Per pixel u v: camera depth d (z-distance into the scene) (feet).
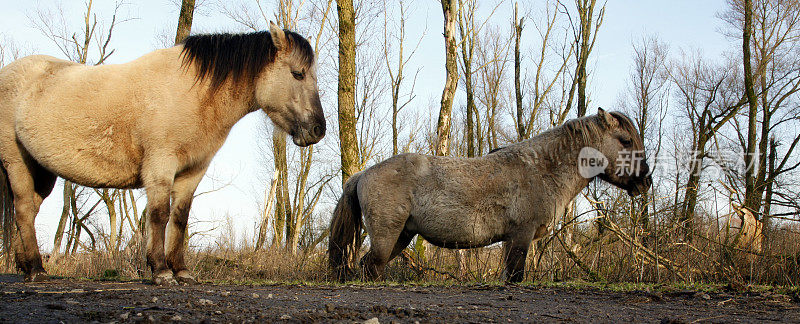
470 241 22.67
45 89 17.93
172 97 17.46
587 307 13.89
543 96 66.85
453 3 36.24
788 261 23.47
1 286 16.49
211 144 18.39
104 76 17.63
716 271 23.70
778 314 12.94
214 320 10.16
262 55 18.54
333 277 23.73
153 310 11.19
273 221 46.26
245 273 28.84
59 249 35.68
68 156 17.66
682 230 25.77
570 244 28.45
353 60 35.06
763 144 59.52
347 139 34.68
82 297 13.32
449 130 36.19
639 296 16.12
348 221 24.30
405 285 20.03
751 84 55.77
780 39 68.33
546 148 22.98
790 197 28.63
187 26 34.37
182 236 18.66
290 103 18.93
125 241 29.66
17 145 18.70
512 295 16.43
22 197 19.01
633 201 26.05
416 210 22.81
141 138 17.35
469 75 58.23
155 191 17.22
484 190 22.39
